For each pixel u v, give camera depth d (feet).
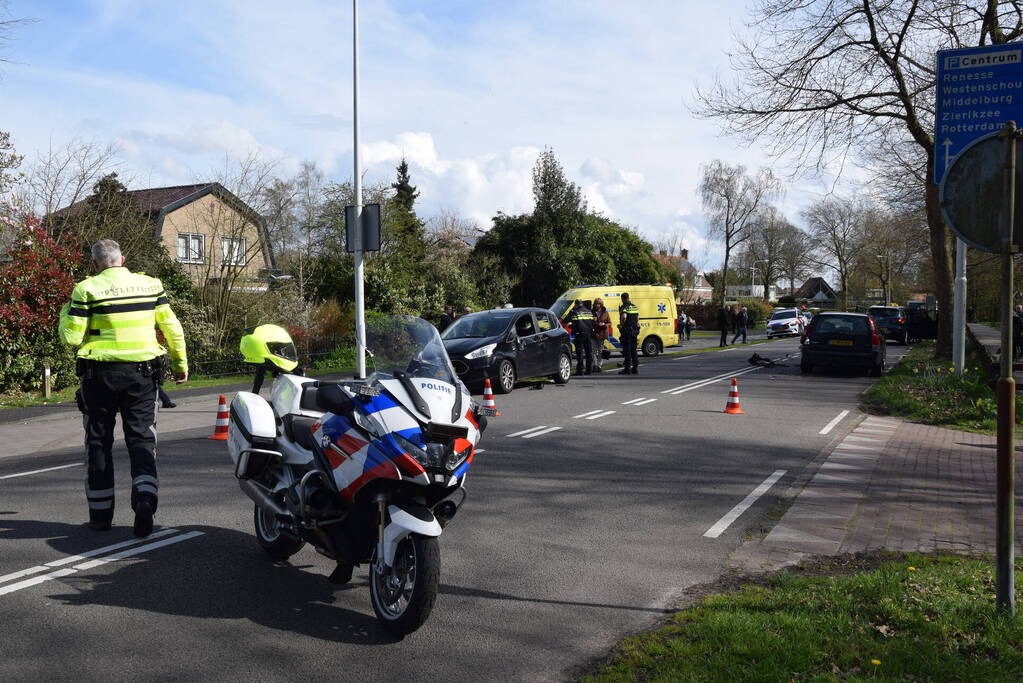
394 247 111.14
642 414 41.78
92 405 18.97
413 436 13.64
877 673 11.89
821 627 13.58
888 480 26.68
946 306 70.33
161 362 19.44
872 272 239.30
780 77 65.00
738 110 66.64
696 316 203.21
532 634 14.21
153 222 77.82
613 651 13.38
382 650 13.47
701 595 16.20
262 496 16.90
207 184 80.53
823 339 66.64
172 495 23.68
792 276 268.62
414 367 15.10
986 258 118.52
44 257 51.60
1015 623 13.35
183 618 14.66
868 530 20.66
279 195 97.19
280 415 17.31
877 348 65.36
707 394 51.49
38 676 12.25
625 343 67.77
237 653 13.24
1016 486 25.82
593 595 16.20
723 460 30.04
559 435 34.94
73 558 17.78
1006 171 13.39
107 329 18.69
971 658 12.34
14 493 23.88
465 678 12.48
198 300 75.41
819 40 62.95
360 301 49.47
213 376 64.95
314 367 72.74
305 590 16.24
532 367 53.78
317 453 15.33
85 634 13.85
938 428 38.58
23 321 49.34
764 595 15.71
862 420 41.09
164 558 17.93
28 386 51.06
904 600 14.62
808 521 21.59
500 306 123.85
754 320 213.66
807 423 39.55
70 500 22.97
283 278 94.84
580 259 135.85
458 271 114.52
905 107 63.05
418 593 13.43
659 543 19.75
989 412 40.06
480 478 26.50
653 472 27.81
